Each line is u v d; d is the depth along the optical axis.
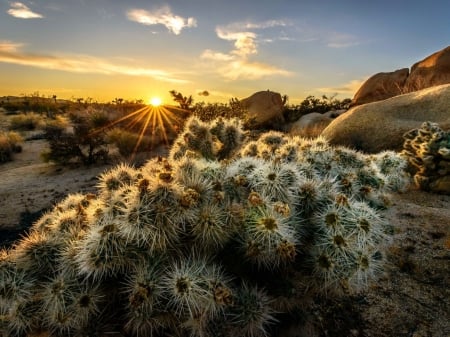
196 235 1.98
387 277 3.09
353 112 9.28
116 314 2.08
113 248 1.88
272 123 18.03
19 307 2.02
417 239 3.72
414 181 5.88
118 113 16.91
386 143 8.23
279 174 2.19
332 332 2.52
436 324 2.54
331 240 1.96
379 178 3.28
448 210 4.59
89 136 10.15
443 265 3.22
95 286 2.04
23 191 7.48
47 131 12.58
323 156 3.40
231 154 4.29
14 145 13.59
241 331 1.86
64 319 1.91
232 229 1.97
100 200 2.79
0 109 36.34
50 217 3.18
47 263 2.23
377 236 2.06
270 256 1.91
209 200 2.03
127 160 10.26
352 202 2.29
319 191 2.23
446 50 14.96
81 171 9.33
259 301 1.89
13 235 5.09
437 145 5.50
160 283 1.84
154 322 1.90
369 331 2.53
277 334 2.26
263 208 1.94
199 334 1.81
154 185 1.90
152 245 1.83
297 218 2.10
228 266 2.06
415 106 8.59
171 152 4.13
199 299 1.70
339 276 1.94
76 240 2.20
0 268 2.10
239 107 14.79
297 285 2.09
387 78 18.12
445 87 8.65
